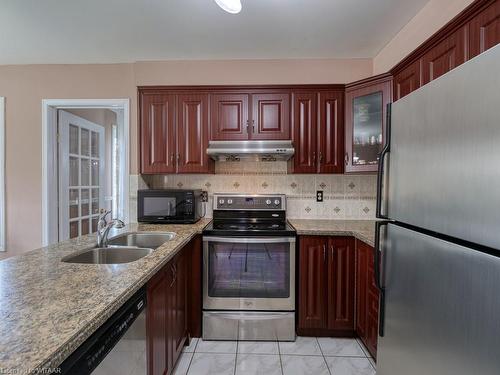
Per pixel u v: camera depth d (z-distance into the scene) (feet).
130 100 8.86
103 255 5.55
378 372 4.43
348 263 7.34
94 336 2.77
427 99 3.21
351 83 7.92
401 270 3.76
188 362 6.48
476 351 2.52
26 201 8.97
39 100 8.91
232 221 8.71
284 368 6.27
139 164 8.62
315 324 7.43
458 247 2.73
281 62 8.69
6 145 8.96
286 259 7.39
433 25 5.90
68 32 7.15
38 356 2.02
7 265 4.13
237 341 7.36
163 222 8.20
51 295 3.06
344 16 6.46
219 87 8.30
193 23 6.77
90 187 11.16
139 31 7.12
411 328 3.53
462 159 2.66
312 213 9.30
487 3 4.00
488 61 2.38
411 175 3.53
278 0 5.90
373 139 7.52
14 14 6.37
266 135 8.27
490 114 2.35
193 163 8.38
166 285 5.26
